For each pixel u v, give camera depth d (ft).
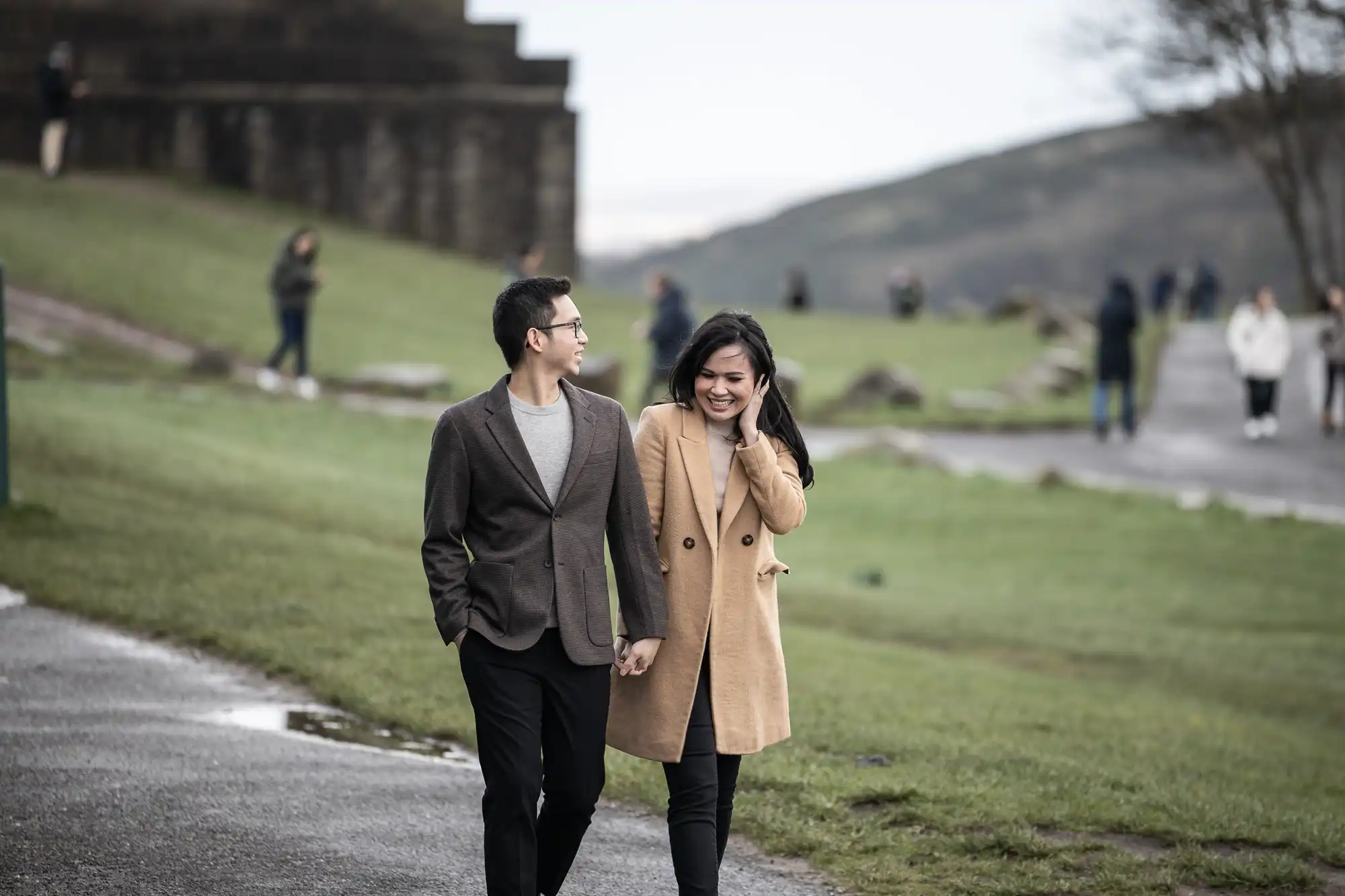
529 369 24.63
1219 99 264.93
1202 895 27.30
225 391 115.75
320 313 167.32
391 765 34.47
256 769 33.27
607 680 24.40
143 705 38.32
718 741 24.67
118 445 80.69
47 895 25.40
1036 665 62.03
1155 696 55.83
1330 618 75.00
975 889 27.20
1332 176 522.47
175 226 206.69
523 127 302.66
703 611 24.76
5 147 283.79
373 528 72.59
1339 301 134.10
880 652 56.95
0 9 288.92
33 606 48.21
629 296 278.46
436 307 194.49
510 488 24.07
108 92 289.53
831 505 101.86
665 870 28.71
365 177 298.97
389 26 303.07
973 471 114.32
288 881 26.63
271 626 47.39
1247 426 135.74
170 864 27.17
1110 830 31.07
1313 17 247.29
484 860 26.96
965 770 35.83
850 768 35.47
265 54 295.28
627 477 24.63
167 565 54.54
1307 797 38.14
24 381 103.19
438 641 47.14
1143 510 101.86
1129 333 134.00
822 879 28.25
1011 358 194.49
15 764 32.53
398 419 115.65
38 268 149.59
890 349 202.49
